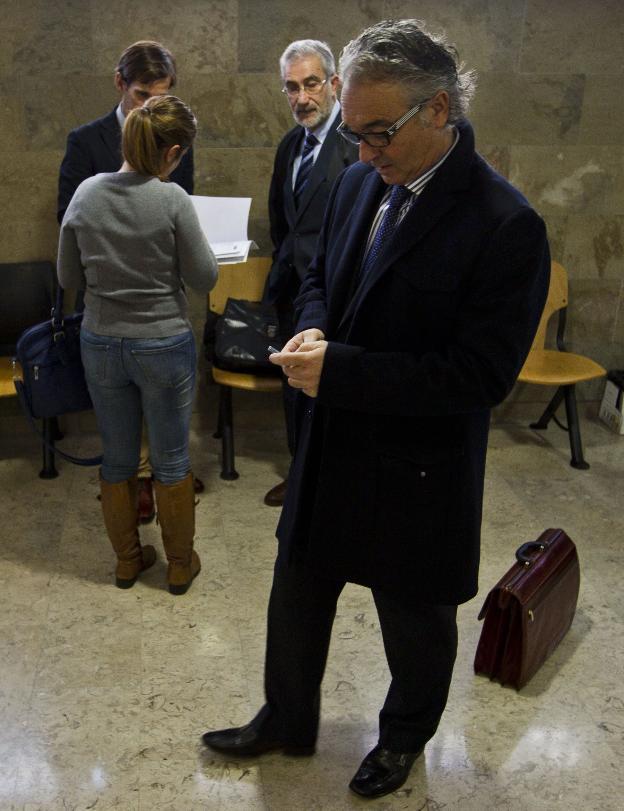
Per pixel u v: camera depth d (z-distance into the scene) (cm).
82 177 285
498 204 148
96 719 217
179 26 326
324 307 179
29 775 199
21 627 251
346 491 167
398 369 152
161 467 254
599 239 380
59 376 258
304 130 308
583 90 356
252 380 325
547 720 221
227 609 263
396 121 141
